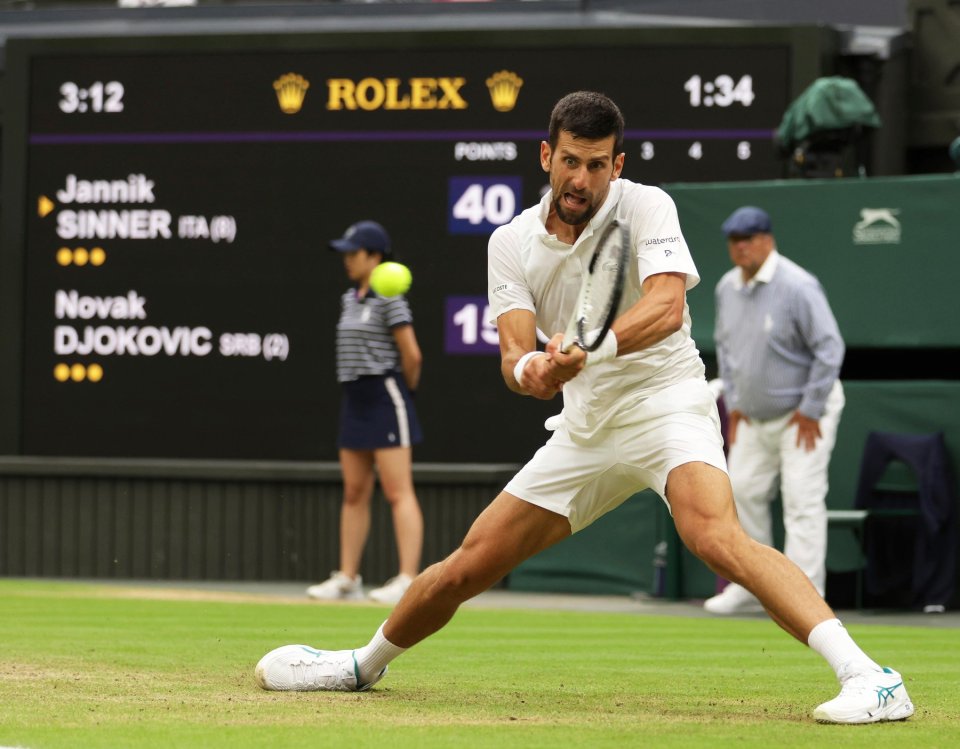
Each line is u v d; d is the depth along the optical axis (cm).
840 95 1705
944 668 1011
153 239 1994
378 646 794
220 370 1977
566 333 704
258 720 696
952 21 2002
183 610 1430
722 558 707
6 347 2022
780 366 1536
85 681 844
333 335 1950
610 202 735
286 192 1962
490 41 1916
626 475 745
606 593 1756
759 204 1692
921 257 1625
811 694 838
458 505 1848
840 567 1642
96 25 2166
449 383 1914
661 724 701
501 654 1074
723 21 2044
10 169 2028
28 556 1975
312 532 1908
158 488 1948
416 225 1931
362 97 1944
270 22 2095
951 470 1603
